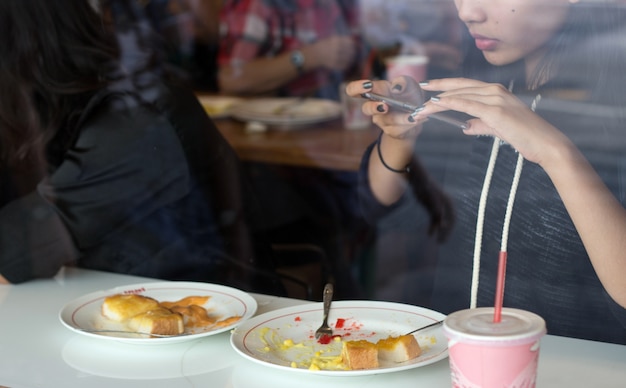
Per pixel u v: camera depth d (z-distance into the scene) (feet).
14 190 7.08
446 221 6.82
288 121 9.29
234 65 10.89
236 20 11.00
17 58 7.18
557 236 6.31
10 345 5.73
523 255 6.44
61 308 6.15
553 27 6.24
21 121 7.25
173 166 7.42
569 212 5.79
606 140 6.02
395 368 5.24
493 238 6.55
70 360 5.56
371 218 7.21
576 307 6.33
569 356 5.49
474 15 6.36
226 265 7.60
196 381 5.34
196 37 10.83
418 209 6.99
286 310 5.86
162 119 7.43
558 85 6.20
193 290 6.21
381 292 8.30
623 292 5.72
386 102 6.56
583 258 6.28
